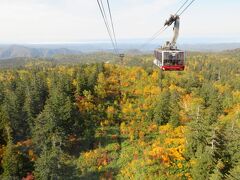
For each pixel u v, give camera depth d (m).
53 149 68.19
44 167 60.41
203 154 54.72
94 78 125.94
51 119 81.50
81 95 113.31
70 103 91.62
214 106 108.81
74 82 118.19
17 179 60.00
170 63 35.91
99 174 73.94
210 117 88.06
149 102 118.88
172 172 60.41
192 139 62.59
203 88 137.50
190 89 149.00
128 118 105.75
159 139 87.56
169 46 36.94
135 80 146.50
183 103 116.06
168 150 66.94
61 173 68.44
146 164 66.69
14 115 91.00
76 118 94.81
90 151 84.38
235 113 100.00
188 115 98.12
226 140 57.06
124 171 71.38
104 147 87.19
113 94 127.06
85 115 103.38
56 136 78.88
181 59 35.88
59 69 180.00
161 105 99.06
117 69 158.88
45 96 111.31
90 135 94.25
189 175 58.09
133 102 121.56
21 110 96.56
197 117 63.94
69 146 86.69
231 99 135.75
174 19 27.36
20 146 83.56
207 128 62.00
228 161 54.81
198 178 53.34
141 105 118.38
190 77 173.12
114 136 92.81
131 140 89.94
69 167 76.31
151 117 102.12
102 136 93.69
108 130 97.81
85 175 73.44
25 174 62.59
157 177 60.25
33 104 98.19
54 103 92.19
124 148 86.19
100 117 104.88
